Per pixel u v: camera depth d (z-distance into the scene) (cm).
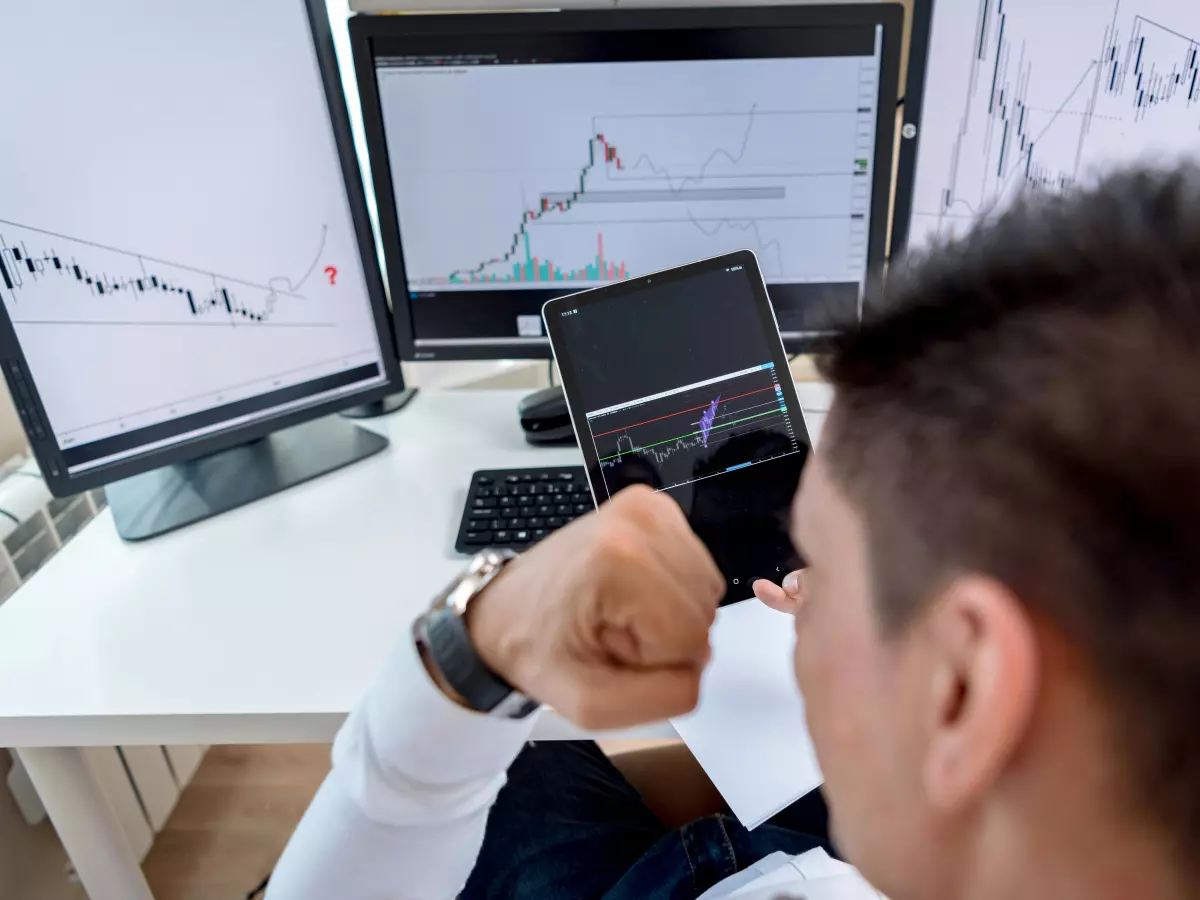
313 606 67
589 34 78
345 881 42
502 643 34
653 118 82
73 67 66
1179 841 17
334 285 84
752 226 87
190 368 79
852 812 24
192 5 69
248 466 87
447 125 82
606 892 63
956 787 18
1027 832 18
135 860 86
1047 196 21
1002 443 17
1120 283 18
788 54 79
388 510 80
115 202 71
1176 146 81
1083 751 17
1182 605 16
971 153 83
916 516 19
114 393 75
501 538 73
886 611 21
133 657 62
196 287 77
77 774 75
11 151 66
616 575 30
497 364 114
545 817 71
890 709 21
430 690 36
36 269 69
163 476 85
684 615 31
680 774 79
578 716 31
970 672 18
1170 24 76
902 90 88
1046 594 17
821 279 89
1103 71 79
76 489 75
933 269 21
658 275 71
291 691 58
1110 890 18
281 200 79
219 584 70
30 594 69
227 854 111
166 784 114
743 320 72
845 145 83
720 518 68
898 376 21
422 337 92
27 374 71
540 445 91
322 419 97
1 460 100
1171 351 16
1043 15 77
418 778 39
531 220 86
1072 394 17
